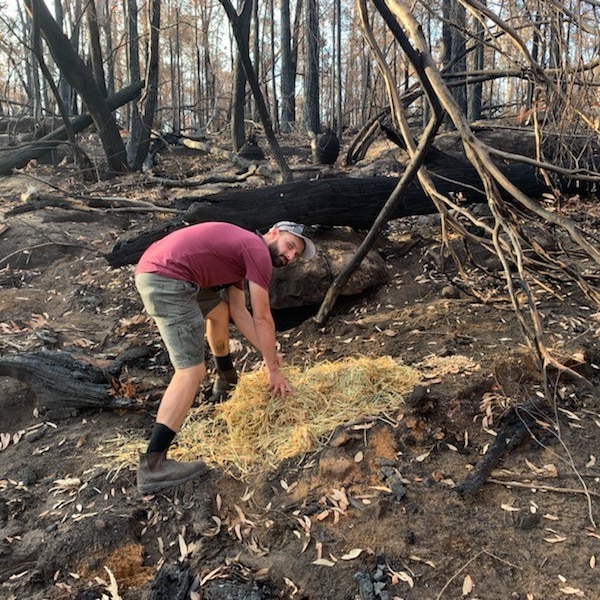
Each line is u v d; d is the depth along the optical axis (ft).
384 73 13.26
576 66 12.83
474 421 11.07
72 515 10.34
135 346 15.89
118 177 33.19
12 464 11.91
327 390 11.96
